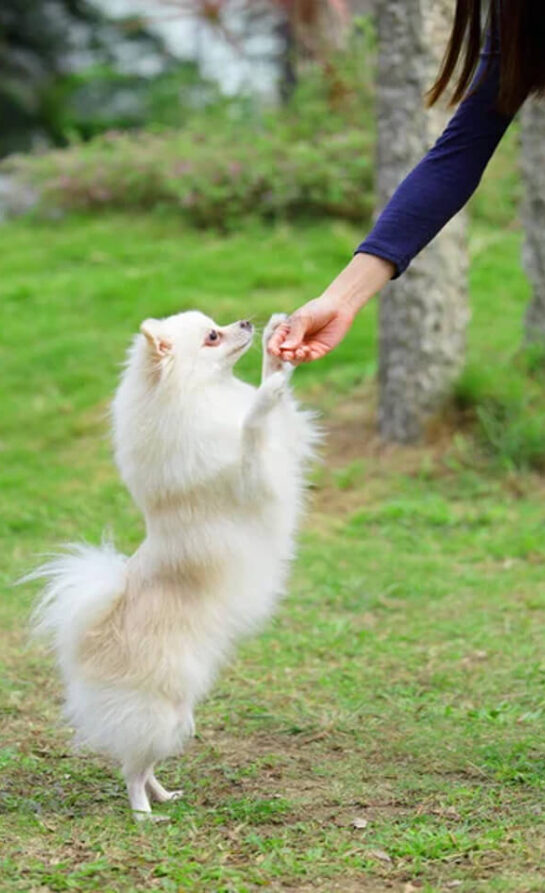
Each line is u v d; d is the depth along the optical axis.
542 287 4.68
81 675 2.65
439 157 2.61
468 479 4.38
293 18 8.98
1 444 4.99
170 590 2.65
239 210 7.52
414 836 2.51
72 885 2.41
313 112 8.24
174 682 2.63
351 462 4.57
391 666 3.29
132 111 12.09
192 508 2.64
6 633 3.46
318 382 5.27
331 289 2.59
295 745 2.93
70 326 6.06
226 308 5.88
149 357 2.65
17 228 8.09
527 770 2.76
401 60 4.34
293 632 3.47
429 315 4.54
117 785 2.77
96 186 8.11
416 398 4.58
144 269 6.80
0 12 11.73
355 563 3.87
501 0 2.51
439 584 3.73
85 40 12.29
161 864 2.46
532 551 3.91
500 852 2.47
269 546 2.68
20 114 11.74
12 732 2.98
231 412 2.66
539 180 4.61
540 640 3.38
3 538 4.10
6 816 2.63
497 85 2.59
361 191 7.50
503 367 4.71
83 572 2.69
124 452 2.68
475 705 3.09
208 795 2.73
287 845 2.52
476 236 7.07
